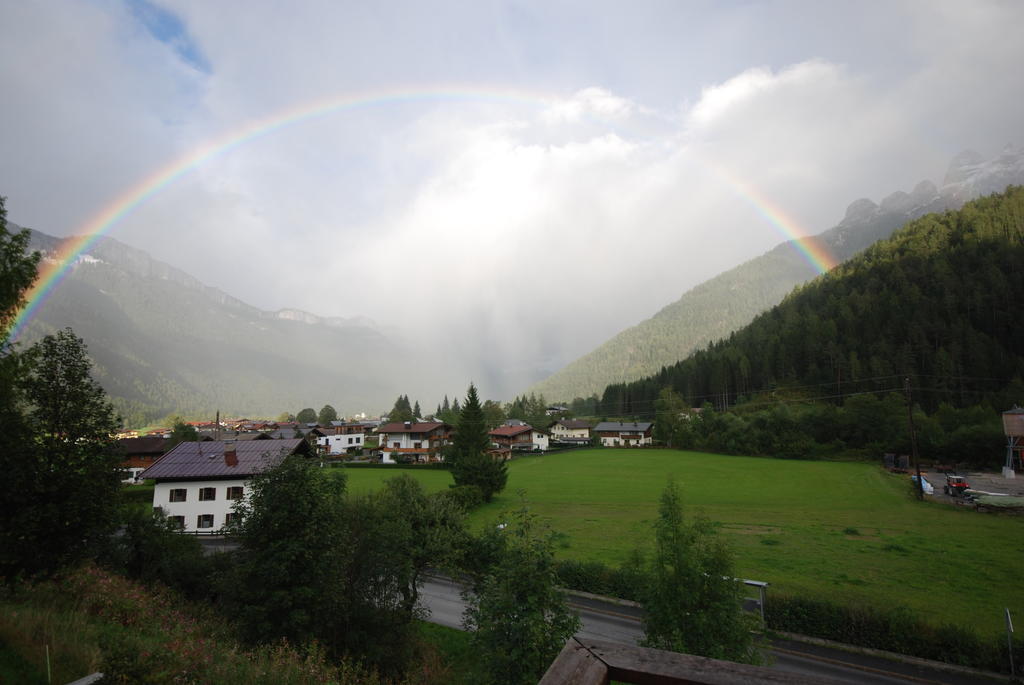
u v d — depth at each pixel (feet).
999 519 181.16
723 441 401.49
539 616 52.44
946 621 92.02
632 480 279.90
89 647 38.99
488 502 215.92
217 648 45.96
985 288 497.05
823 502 215.72
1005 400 358.43
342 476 72.23
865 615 84.38
